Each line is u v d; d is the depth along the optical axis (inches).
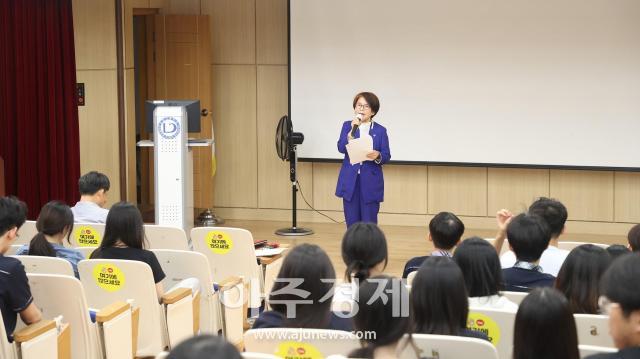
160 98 395.9
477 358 108.7
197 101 277.6
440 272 113.1
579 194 367.9
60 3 353.4
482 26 363.3
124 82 364.8
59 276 154.1
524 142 364.2
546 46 357.1
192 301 178.2
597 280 133.6
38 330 143.7
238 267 210.2
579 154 358.6
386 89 377.4
